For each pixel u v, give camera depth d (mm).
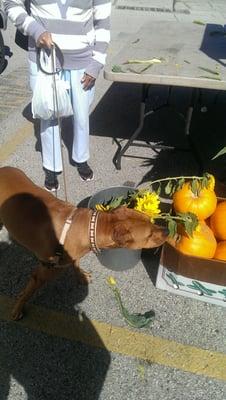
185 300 1580
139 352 1396
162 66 1923
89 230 1251
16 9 1711
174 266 1485
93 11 1761
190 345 1422
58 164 2084
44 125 1973
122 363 1362
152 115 3021
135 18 5457
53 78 1761
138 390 1288
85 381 1310
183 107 3154
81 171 2227
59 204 1374
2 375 1320
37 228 1323
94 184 2234
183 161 2477
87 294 1597
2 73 3619
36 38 1683
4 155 2463
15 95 3238
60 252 1304
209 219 1560
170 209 1739
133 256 1649
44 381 1306
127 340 1433
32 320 1495
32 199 1386
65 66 1822
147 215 1319
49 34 1679
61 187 2195
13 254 1766
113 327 1477
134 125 2893
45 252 1333
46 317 1507
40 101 1825
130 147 2602
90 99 2000
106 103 3207
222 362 1372
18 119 2889
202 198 1476
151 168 2402
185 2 6559
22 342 1421
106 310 1537
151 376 1327
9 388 1284
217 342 1434
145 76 1808
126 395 1274
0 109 3023
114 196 1750
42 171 2322
